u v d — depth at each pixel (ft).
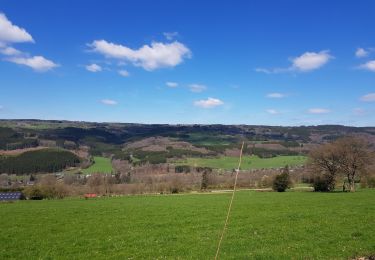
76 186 383.86
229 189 364.38
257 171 462.60
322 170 286.46
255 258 70.33
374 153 282.15
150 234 99.30
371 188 281.95
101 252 81.20
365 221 104.63
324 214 122.21
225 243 84.07
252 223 110.42
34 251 84.17
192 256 73.67
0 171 533.14
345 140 285.84
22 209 188.34
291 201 179.11
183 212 144.25
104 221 127.24
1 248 88.02
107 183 385.50
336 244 78.59
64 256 78.74
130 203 210.79
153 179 429.38
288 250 75.00
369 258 68.54
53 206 205.57
